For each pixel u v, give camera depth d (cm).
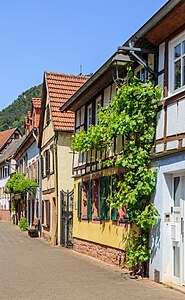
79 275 1389
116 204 1296
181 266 1128
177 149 1105
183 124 1085
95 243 1836
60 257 1934
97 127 1595
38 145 3216
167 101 1173
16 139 7300
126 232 1463
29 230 3284
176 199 1178
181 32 1123
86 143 1655
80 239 2080
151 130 1239
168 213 1191
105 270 1473
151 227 1244
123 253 1499
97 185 1847
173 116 1138
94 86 1741
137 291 1093
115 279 1279
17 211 4881
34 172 3600
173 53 1178
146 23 1148
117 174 1546
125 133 1284
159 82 1235
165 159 1180
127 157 1268
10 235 3428
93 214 1862
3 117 13825
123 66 1422
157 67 1252
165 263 1180
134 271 1358
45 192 3014
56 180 2609
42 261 1812
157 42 1238
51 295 1099
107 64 1444
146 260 1265
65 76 2894
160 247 1190
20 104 14238
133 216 1254
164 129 1182
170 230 1189
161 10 1066
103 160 1706
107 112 1442
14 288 1215
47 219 2906
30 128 3938
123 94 1274
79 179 2100
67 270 1514
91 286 1191
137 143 1280
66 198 2542
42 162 3133
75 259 1834
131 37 1253
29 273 1481
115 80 1385
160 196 1202
